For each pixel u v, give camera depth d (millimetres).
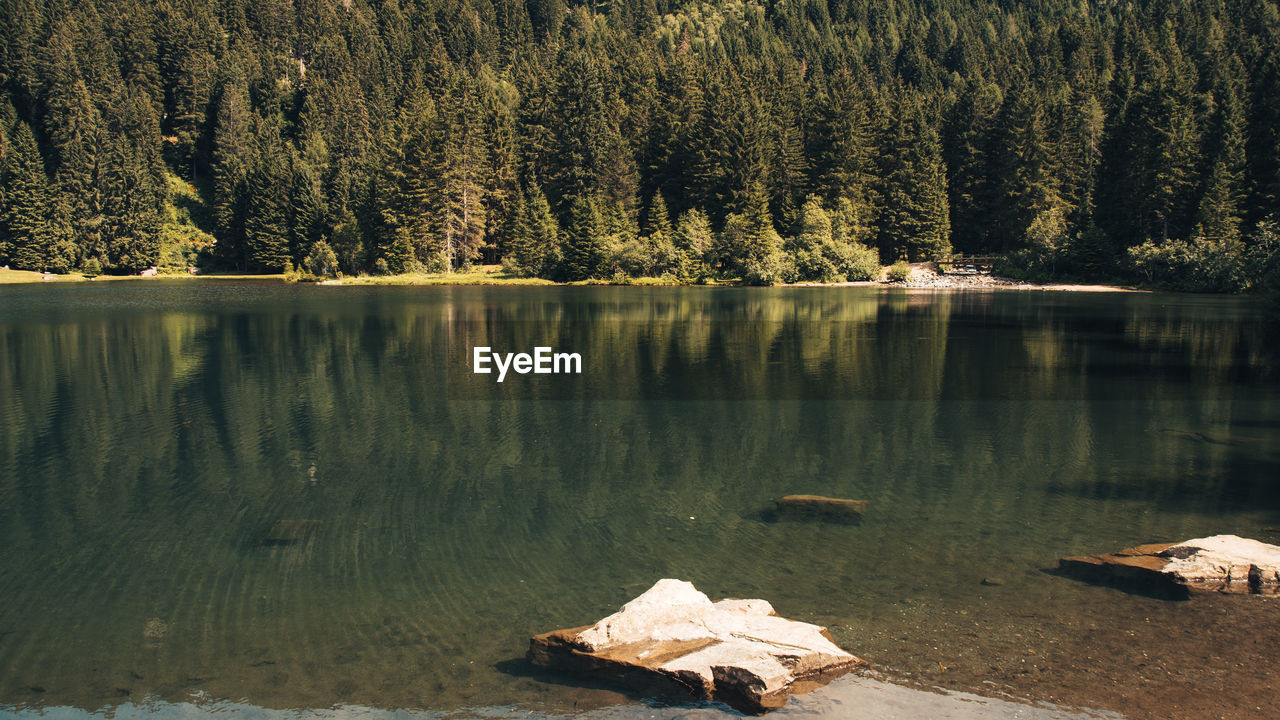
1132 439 17703
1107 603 8719
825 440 17734
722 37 194625
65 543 11352
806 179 96188
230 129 134750
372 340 37406
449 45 172875
